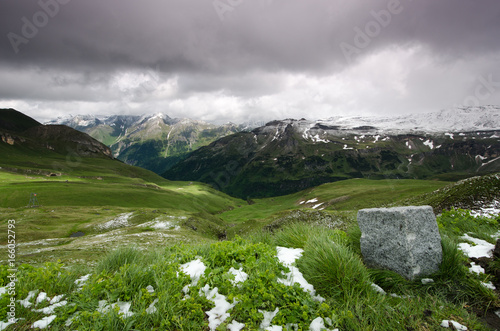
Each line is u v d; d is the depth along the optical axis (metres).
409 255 5.93
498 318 4.60
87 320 4.45
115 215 86.56
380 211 6.70
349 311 4.55
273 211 129.12
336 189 137.62
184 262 6.85
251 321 4.39
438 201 38.09
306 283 5.66
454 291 5.53
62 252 27.72
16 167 179.75
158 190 176.12
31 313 4.70
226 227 91.88
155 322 4.45
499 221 9.58
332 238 7.74
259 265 6.02
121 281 5.35
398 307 4.91
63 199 115.75
